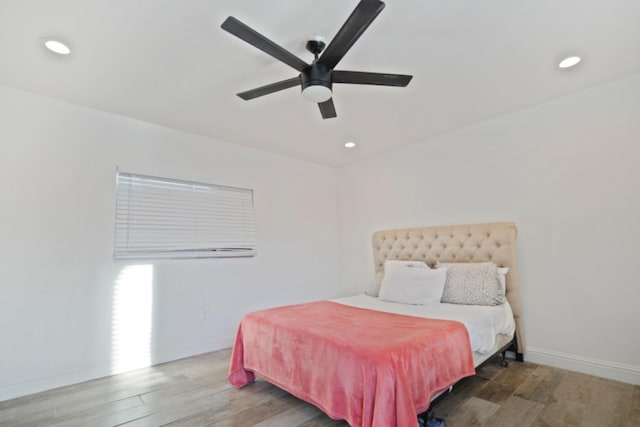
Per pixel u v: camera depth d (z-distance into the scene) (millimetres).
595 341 2582
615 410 2014
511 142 3109
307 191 4594
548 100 2861
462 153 3477
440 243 3516
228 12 1697
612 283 2527
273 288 4051
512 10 1722
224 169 3725
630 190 2475
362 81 1923
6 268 2393
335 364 1782
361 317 2414
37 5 1622
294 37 1901
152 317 3041
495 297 2797
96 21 1750
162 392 2422
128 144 3041
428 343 1845
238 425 1947
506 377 2559
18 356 2395
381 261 4109
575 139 2732
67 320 2605
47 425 1979
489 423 1897
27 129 2539
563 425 1868
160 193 3211
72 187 2709
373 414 1526
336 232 4918
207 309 3426
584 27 1874
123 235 2947
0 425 1984
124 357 2855
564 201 2783
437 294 2908
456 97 2754
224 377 2701
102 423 1995
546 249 2861
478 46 2037
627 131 2496
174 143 3350
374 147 4055
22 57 2076
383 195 4305
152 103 2760
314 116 3070
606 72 2410
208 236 3512
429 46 2027
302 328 2135
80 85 2451
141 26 1796
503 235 3035
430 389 1745
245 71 2275
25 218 2486
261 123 3225
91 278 2742
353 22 1426
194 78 2361
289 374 2111
